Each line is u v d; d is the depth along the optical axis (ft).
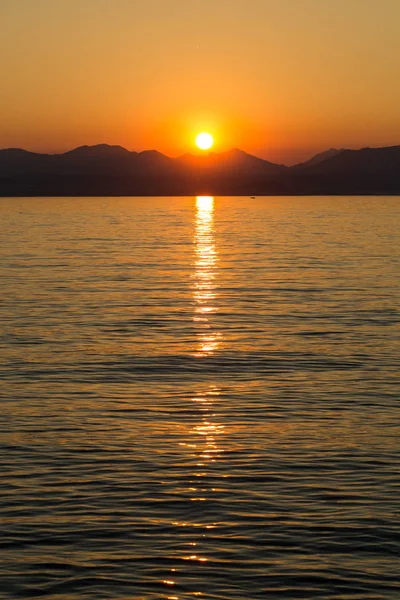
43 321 143.33
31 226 496.23
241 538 56.59
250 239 374.84
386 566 52.95
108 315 149.69
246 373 103.24
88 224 526.16
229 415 84.48
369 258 267.59
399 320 143.13
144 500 62.75
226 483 66.03
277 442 75.97
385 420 82.69
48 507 61.46
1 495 63.62
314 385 96.89
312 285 193.98
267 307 159.43
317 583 51.11
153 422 82.12
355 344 121.60
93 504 62.03
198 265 245.86
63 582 51.24
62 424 81.35
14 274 220.23
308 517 59.72
